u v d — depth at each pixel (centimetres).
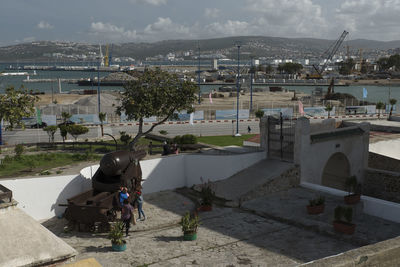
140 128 3591
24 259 1072
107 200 1688
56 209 1870
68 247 1157
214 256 1388
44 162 3153
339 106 7562
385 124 3662
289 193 2158
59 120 5888
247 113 6425
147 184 2259
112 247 1446
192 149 3375
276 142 2425
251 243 1515
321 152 2369
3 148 3734
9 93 2989
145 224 1720
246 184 2169
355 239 1509
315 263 588
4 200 1282
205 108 7969
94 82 17888
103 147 3791
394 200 2478
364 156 2634
